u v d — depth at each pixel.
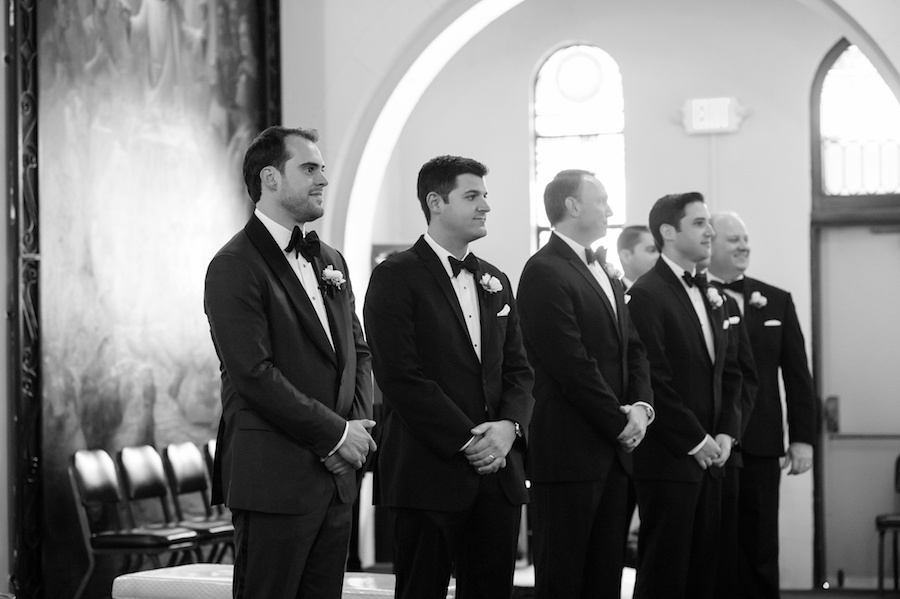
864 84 9.47
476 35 10.09
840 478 9.38
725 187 9.59
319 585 3.51
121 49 6.56
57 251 5.98
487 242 10.04
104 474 6.20
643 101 9.77
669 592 4.95
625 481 4.52
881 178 9.44
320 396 3.54
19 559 5.65
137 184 6.68
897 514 8.74
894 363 9.35
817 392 9.41
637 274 6.84
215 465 3.58
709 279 6.23
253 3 7.79
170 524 6.71
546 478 4.48
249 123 7.76
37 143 5.84
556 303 4.48
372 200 8.21
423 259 4.12
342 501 3.53
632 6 9.80
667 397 4.99
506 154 10.02
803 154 9.46
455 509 3.91
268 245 3.57
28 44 5.82
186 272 7.15
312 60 7.82
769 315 6.19
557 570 4.45
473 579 4.03
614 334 4.61
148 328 6.77
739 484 5.96
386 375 3.98
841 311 9.45
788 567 9.34
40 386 5.80
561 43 9.98
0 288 5.66
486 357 4.09
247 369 3.39
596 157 9.97
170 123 6.98
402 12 7.70
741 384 5.44
